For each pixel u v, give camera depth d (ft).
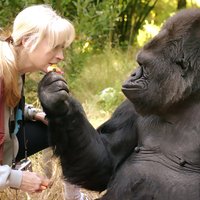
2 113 14.55
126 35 43.73
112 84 31.53
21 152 16.60
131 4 43.24
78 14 29.94
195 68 12.89
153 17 48.21
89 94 29.63
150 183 13.19
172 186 12.96
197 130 13.05
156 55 13.15
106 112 27.12
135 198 13.26
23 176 14.44
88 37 30.30
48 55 14.51
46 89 13.17
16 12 27.71
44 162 19.58
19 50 14.65
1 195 17.99
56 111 13.20
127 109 14.67
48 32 14.25
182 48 12.94
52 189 18.58
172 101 13.00
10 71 14.29
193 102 13.11
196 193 12.79
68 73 29.25
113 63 34.17
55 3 29.66
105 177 14.66
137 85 13.19
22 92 15.43
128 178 13.56
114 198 13.73
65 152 13.93
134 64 33.94
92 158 14.17
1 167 14.33
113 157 14.60
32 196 18.54
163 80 13.05
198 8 13.38
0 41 14.64
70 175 14.46
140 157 13.76
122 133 14.55
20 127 16.14
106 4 31.37
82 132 13.83
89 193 19.35
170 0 49.32
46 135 16.75
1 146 14.66
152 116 13.91
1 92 14.38
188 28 12.98
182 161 13.06
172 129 13.42
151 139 13.69
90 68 33.19
